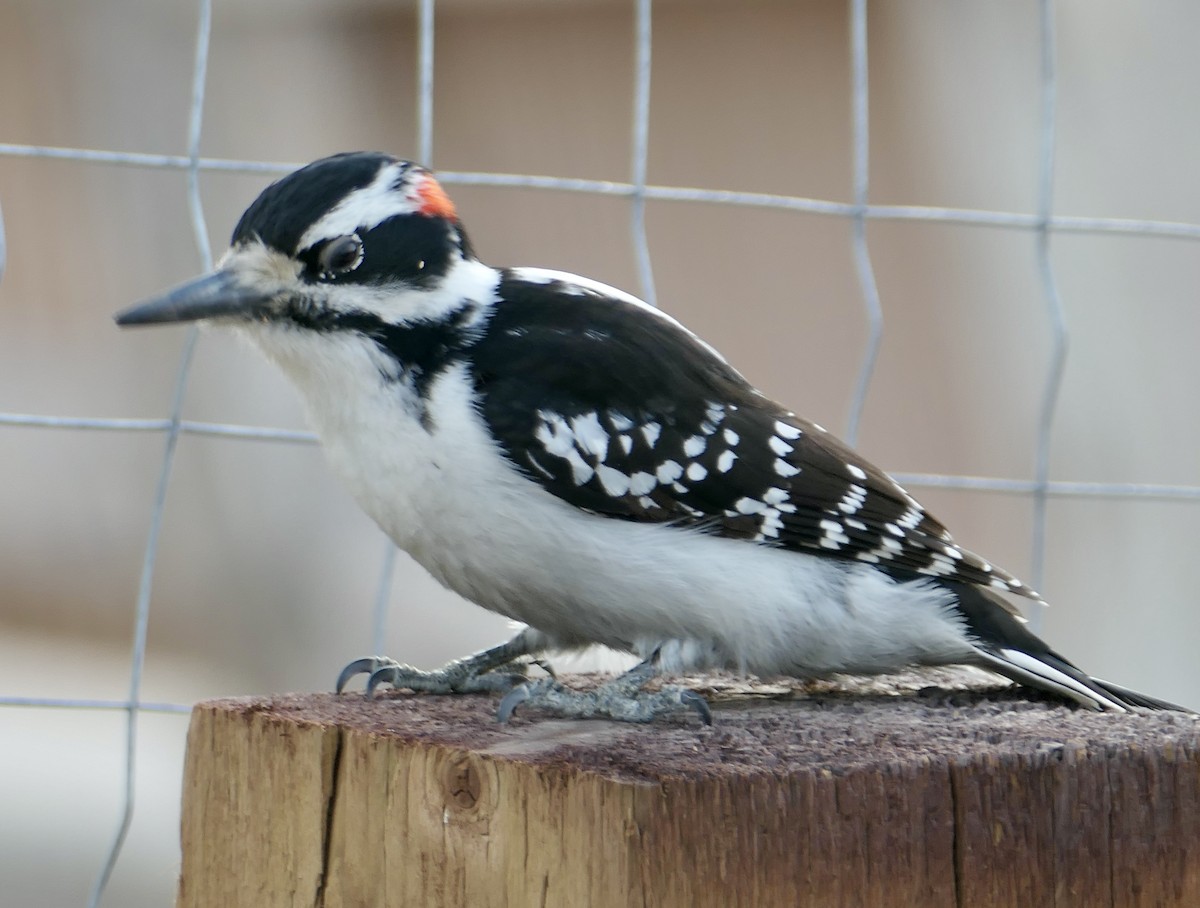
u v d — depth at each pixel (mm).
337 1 14789
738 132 14516
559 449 5492
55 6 14664
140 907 11828
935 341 14016
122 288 14414
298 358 5578
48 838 12250
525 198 14359
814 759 4398
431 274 5594
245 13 14781
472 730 4812
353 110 14742
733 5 14641
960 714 5195
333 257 5477
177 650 13664
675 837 4145
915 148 14195
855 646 5805
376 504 5629
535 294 5789
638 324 5863
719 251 14242
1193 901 4586
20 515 14477
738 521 5699
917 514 5996
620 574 5523
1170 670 12734
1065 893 4496
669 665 5609
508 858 4371
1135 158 12836
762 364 14070
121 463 14586
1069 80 12945
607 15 14742
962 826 4395
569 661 6684
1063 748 4543
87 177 14547
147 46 14789
